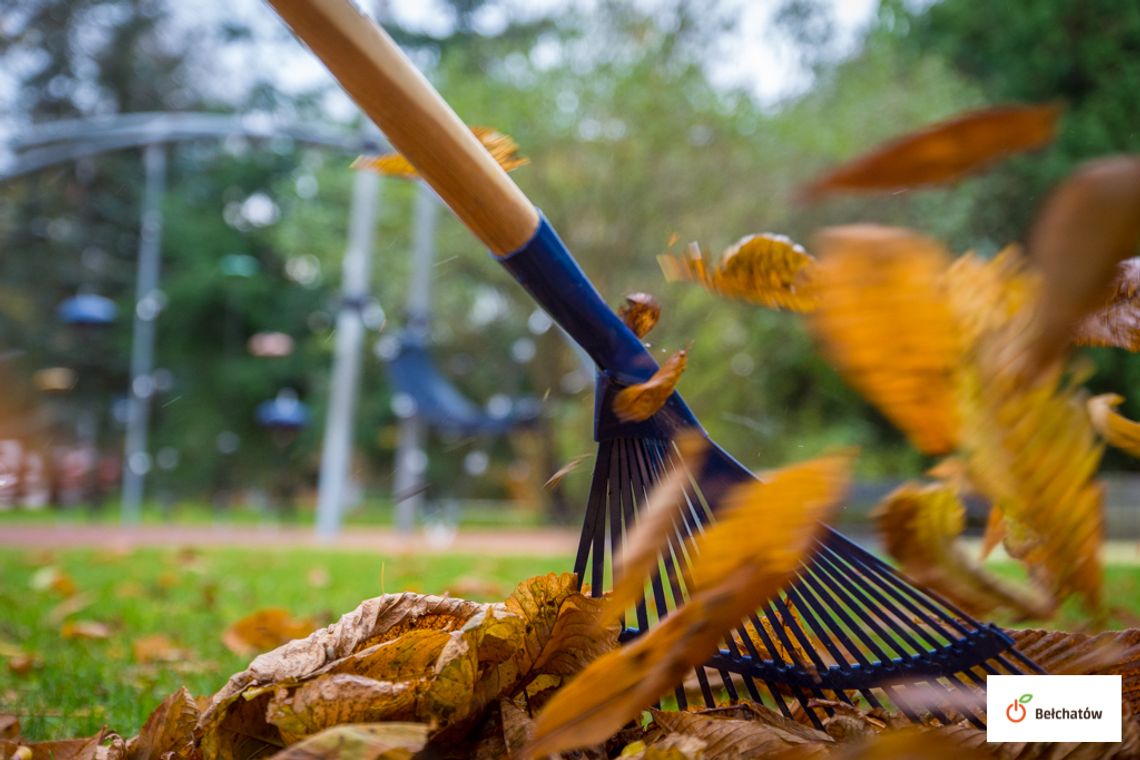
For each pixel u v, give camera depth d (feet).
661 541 2.30
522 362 70.85
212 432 97.76
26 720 6.32
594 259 57.26
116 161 102.53
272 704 3.27
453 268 65.98
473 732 3.60
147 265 72.59
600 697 2.67
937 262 1.91
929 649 4.02
